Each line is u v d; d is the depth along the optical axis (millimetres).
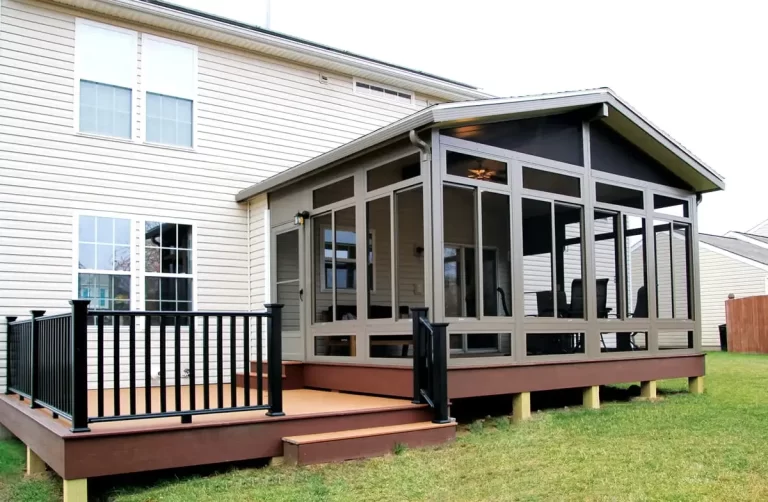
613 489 4414
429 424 5801
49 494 4988
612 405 7887
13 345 7184
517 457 5262
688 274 9531
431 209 6266
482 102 6531
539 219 7520
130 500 4434
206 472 5055
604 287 8219
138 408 5961
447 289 7020
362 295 7086
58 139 8320
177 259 9117
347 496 4367
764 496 4223
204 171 9438
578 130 8016
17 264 7934
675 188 9414
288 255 8727
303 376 8008
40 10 8328
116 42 8875
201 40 9578
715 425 6418
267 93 10141
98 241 8508
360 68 10906
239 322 9492
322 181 7957
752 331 17391
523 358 6980
